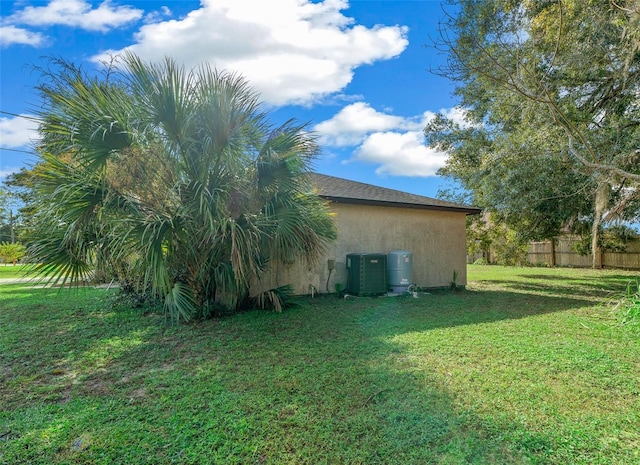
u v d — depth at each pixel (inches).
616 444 97.9
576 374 147.6
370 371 150.1
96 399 127.0
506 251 584.7
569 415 114.0
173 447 96.8
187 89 207.9
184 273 241.9
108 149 197.9
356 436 102.4
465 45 249.0
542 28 276.1
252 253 225.9
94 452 94.7
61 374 152.7
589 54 266.7
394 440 100.2
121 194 207.8
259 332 213.6
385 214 394.3
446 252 432.1
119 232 193.3
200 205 199.0
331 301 326.3
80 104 195.0
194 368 156.5
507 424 107.9
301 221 236.2
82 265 219.0
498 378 143.0
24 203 234.4
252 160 232.7
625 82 271.4
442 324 235.5
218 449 96.1
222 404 121.1
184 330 219.0
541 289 428.5
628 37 229.1
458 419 110.7
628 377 144.4
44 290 390.3
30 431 105.0
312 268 338.0
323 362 161.8
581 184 319.6
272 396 127.1
